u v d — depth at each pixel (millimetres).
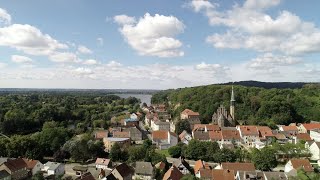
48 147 175125
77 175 141625
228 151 152625
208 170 122750
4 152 165125
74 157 163625
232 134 197500
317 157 157250
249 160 149750
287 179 118125
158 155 151625
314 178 119688
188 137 199000
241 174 120688
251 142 191500
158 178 133000
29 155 162875
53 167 142125
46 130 186875
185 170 136000
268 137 198625
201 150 158375
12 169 134875
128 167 135375
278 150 159000
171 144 191125
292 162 133500
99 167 148500
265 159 141750
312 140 189500
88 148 167875
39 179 131125
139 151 157375
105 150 185375
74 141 168500
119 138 196375
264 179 120500
